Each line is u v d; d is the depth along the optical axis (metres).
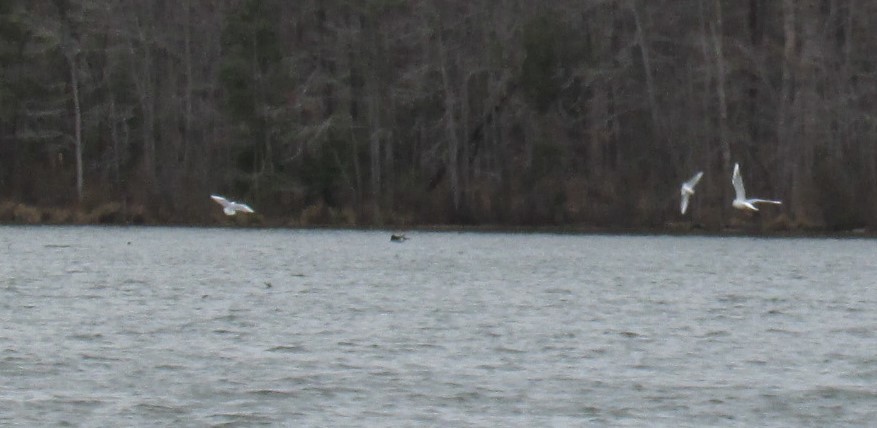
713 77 173.50
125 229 177.38
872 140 165.38
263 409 69.19
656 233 168.25
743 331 90.75
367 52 179.38
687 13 176.00
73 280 118.56
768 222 166.12
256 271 126.38
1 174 191.25
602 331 90.25
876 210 161.75
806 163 167.00
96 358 80.12
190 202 183.12
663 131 173.50
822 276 122.94
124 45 187.50
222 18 188.38
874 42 173.50
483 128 180.12
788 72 171.38
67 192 187.25
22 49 188.75
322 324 92.56
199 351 82.44
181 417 67.81
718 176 172.62
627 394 72.25
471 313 98.00
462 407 69.62
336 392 72.31
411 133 184.00
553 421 67.38
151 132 188.50
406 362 79.56
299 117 179.12
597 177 174.75
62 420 67.31
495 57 175.62
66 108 192.25
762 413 69.19
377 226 176.50
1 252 145.12
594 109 175.75
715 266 131.25
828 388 73.56
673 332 90.25
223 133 184.38
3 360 79.19
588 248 150.25
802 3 173.38
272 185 178.88
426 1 177.00
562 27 175.50
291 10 186.25
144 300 104.81
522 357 81.38
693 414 68.81
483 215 174.75
